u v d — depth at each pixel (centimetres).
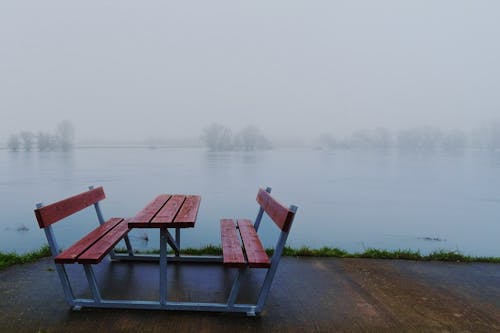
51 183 4128
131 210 2573
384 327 265
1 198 3067
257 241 329
